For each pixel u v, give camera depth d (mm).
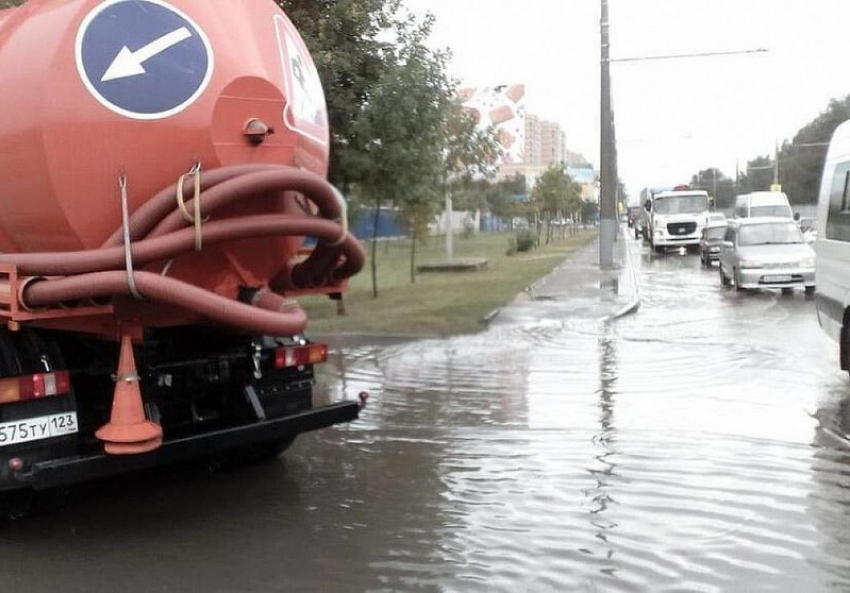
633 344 12883
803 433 7586
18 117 4828
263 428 5820
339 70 13102
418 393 9781
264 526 5629
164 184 4930
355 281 25406
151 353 5613
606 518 5637
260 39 5434
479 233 67562
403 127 14141
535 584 4664
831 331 9922
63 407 5230
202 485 6539
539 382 10219
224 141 5016
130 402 5105
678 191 43000
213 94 5004
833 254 9664
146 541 5398
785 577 4691
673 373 10492
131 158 4844
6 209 5117
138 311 5059
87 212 4848
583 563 4930
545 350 12570
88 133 4773
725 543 5176
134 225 4742
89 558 5133
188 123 4930
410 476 6656
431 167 15266
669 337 13477
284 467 6984
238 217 5008
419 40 14320
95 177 4812
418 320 15711
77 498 6258
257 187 4801
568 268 27672
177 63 4961
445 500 6070
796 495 6000
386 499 6129
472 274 26594
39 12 5074
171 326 5449
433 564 4957
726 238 22812
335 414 6246
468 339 13703
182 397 5820
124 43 4863
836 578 4672
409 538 5363
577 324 15102
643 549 5113
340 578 4793
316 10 12883
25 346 5148
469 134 22109
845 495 5980
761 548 5094
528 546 5195
